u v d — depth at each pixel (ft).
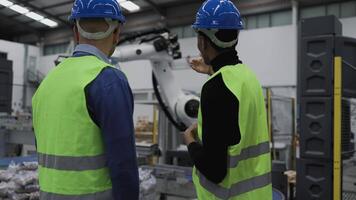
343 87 9.93
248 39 33.91
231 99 3.97
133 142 3.91
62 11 45.83
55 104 3.99
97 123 3.85
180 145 14.83
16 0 43.70
